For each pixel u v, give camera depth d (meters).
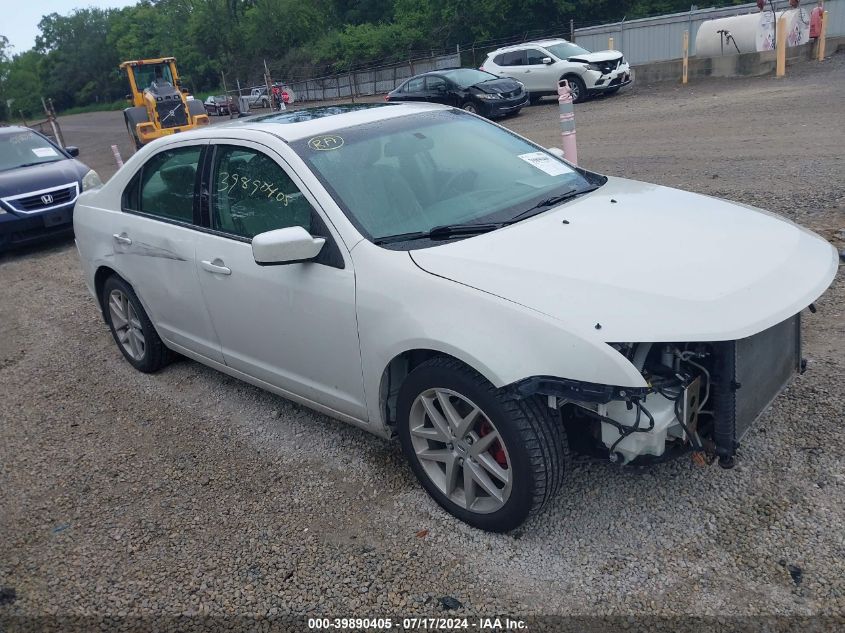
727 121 12.89
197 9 72.50
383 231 3.41
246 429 4.39
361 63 49.62
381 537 3.26
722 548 2.93
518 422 2.85
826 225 6.37
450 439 3.16
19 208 9.81
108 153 26.61
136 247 4.74
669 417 2.80
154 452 4.26
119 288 5.19
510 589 2.87
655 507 3.21
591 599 2.77
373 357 3.28
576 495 3.35
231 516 3.55
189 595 3.06
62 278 8.62
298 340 3.70
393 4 60.56
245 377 4.32
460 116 4.45
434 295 3.03
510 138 4.42
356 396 3.52
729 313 2.70
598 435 3.02
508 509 3.01
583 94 19.95
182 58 76.38
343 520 3.42
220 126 4.47
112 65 98.31
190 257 4.25
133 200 4.91
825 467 3.31
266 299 3.78
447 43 44.75
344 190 3.54
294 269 3.58
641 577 2.84
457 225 3.42
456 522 3.29
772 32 18.88
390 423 3.51
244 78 66.81
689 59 20.66
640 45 25.09
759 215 3.60
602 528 3.12
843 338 4.46
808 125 11.35
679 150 10.85
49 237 10.24
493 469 3.04
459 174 3.86
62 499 3.89
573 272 2.93
